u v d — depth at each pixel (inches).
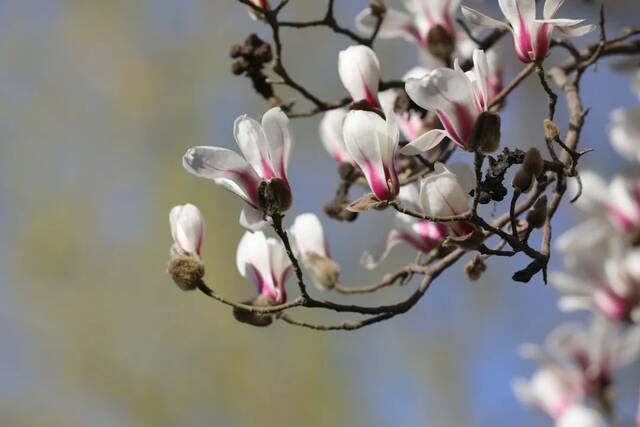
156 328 226.2
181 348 224.1
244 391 217.6
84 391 226.8
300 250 120.3
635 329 136.9
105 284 232.2
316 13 217.6
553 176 117.8
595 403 137.7
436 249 119.7
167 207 230.8
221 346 221.0
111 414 224.8
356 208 112.7
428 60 128.0
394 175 113.1
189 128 233.9
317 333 214.4
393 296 205.3
